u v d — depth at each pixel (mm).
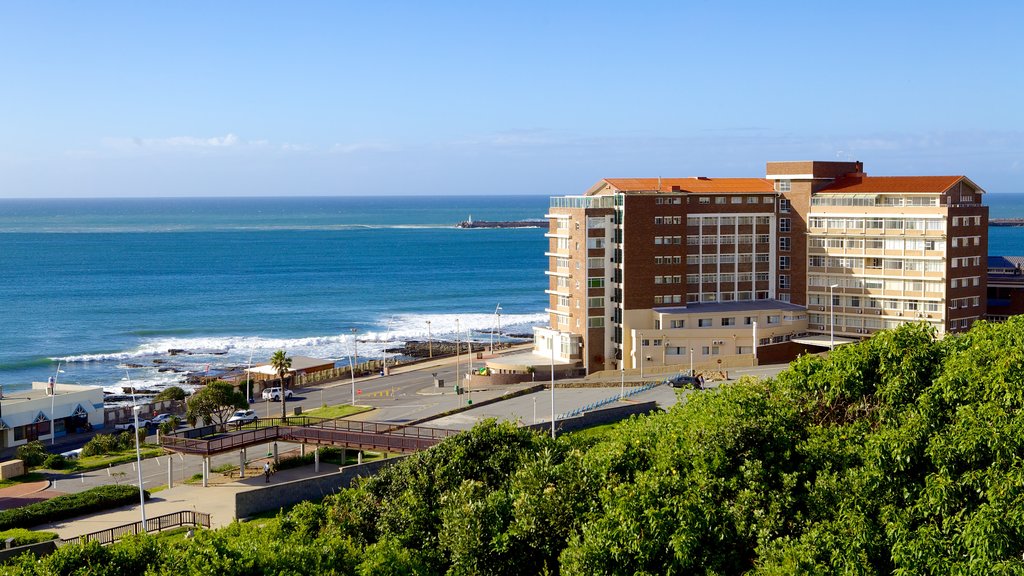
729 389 68188
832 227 161375
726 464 57156
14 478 105688
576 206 162375
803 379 65375
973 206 154500
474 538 55688
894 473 54656
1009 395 55188
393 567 53562
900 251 154375
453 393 153375
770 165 170125
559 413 116625
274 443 101625
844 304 161000
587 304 160000
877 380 63031
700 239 165375
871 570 49812
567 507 56938
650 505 53188
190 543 55281
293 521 63531
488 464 66375
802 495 55094
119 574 52219
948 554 49312
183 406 153500
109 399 176125
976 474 51781
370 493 64500
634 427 68375
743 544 53125
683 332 156875
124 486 91750
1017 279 164000
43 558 52875
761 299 169625
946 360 61531
